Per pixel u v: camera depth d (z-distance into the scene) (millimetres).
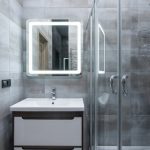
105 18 1832
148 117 1759
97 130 2121
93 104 2326
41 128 1999
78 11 2477
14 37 2225
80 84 2510
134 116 1687
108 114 1774
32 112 2004
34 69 2486
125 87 1645
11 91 2150
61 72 2488
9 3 2066
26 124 1998
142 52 1755
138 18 1760
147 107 1757
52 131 2002
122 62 1628
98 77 2094
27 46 2482
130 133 1650
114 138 1645
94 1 2176
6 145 2084
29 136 1998
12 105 2111
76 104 2121
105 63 1854
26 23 2477
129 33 1684
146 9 1792
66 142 2000
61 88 2502
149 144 1727
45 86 2498
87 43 2488
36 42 2486
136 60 1721
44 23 2477
